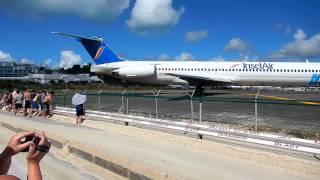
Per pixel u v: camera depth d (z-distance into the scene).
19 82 98.44
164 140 13.79
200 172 8.59
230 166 9.28
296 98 34.41
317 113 21.20
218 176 8.22
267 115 20.56
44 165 10.25
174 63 44.03
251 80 43.03
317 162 10.09
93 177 8.98
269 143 11.79
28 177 2.08
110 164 9.58
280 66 42.75
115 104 31.89
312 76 42.50
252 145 12.66
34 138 2.14
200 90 42.72
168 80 44.06
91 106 30.12
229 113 22.02
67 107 27.91
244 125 16.92
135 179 8.48
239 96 38.06
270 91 52.50
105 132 16.23
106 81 56.25
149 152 11.21
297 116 19.88
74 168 9.90
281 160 10.20
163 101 33.88
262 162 9.88
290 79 42.69
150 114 22.45
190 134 15.51
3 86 83.06
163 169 8.88
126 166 9.02
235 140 13.12
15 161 10.48
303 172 8.84
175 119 19.69
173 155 10.73
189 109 25.30
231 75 43.09
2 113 30.09
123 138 14.24
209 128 14.07
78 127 18.50
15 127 18.48
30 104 26.41
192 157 10.44
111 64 45.31
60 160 10.89
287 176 8.35
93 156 10.50
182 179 7.90
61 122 21.42
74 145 12.06
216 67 43.19
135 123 18.86
